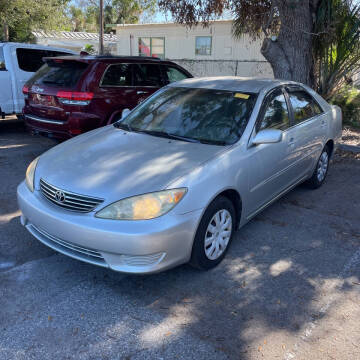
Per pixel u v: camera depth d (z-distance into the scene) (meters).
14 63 8.20
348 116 10.10
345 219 4.68
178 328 2.79
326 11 8.01
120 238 2.89
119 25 20.92
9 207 4.70
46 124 6.43
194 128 4.02
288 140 4.40
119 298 3.10
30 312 2.91
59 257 3.67
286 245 4.02
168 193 3.01
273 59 7.84
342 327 2.84
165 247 2.98
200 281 3.36
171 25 19.59
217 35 18.44
